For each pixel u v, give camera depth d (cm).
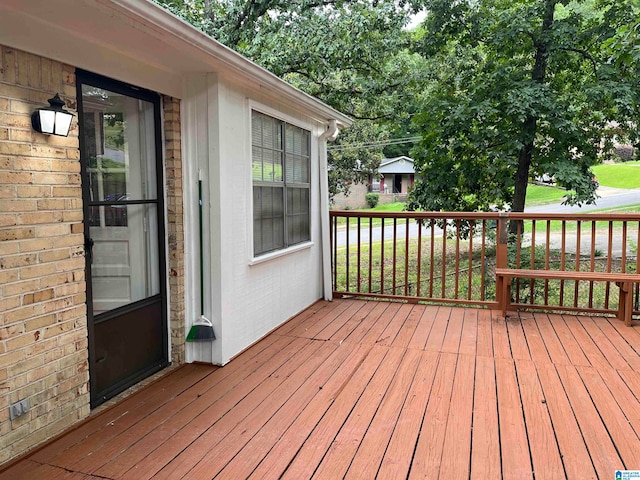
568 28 736
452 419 258
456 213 495
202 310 344
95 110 270
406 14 895
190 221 340
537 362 342
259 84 360
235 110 353
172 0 936
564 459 218
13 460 215
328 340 398
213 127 329
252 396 289
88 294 263
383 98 1038
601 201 1645
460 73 895
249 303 384
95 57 253
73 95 243
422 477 205
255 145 396
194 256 341
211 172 333
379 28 893
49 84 228
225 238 342
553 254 1002
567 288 823
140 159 310
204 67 311
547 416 260
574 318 458
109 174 284
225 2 981
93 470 210
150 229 322
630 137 785
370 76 1007
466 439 237
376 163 1670
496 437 238
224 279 342
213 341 342
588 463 214
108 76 265
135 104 303
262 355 362
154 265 328
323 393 293
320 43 873
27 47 214
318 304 532
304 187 508
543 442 233
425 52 898
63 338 241
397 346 381
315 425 253
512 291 775
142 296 317
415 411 268
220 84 329
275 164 437
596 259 952
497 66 817
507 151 767
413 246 1255
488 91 805
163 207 330
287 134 462
